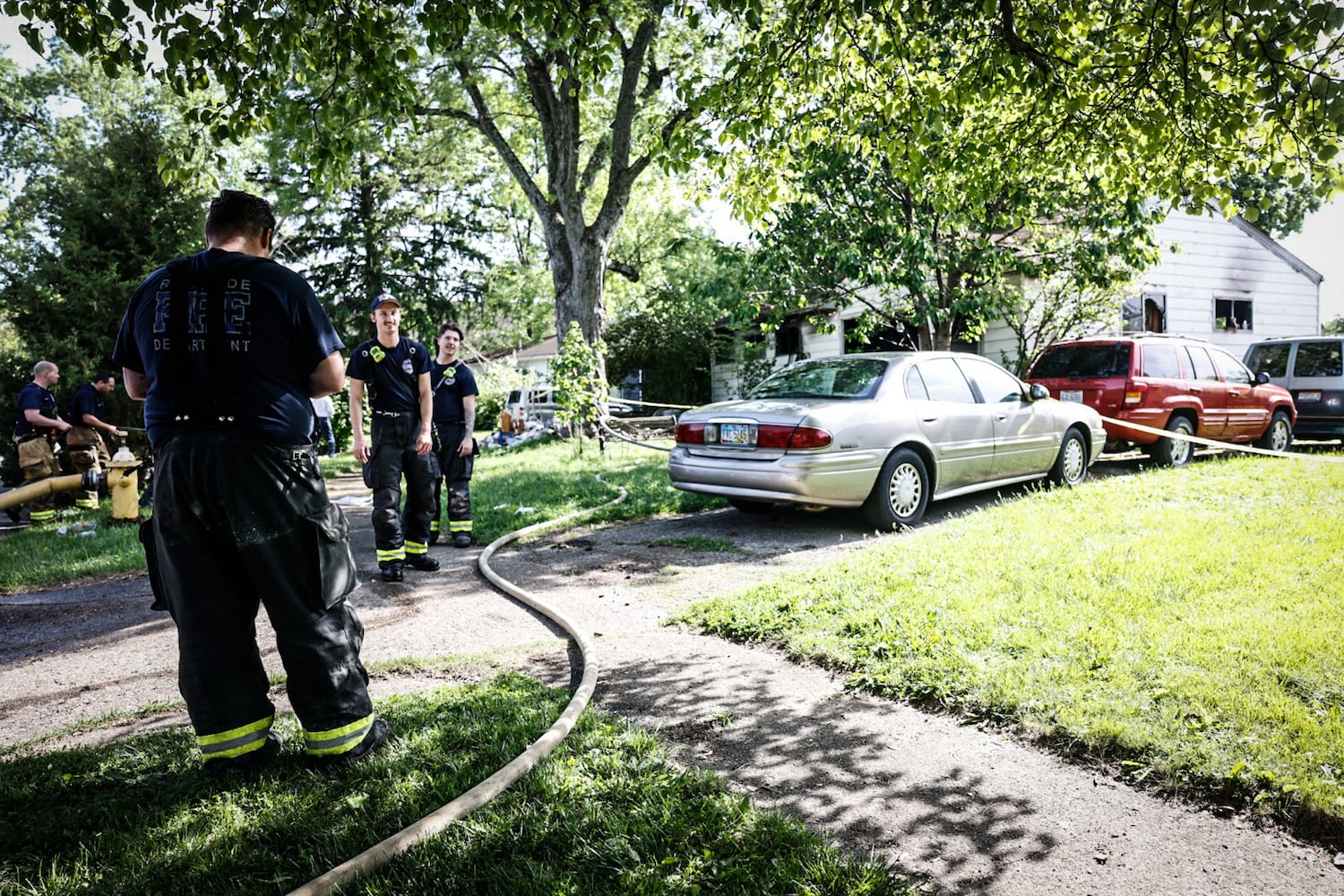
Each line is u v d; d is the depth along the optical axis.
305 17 4.37
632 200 24.20
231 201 2.87
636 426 19.66
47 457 10.88
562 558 6.63
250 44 4.47
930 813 2.59
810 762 2.94
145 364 2.72
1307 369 13.25
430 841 2.32
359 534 8.19
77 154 15.53
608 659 4.12
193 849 2.33
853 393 7.39
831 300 15.20
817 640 4.10
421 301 33.81
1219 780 2.65
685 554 6.57
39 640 4.95
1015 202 11.71
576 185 17.27
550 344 43.47
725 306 17.42
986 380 8.31
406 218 33.50
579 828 2.40
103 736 3.36
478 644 4.48
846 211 13.05
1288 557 4.94
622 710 3.45
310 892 2.09
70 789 2.73
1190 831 2.48
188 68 4.32
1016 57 5.02
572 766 2.78
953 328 17.00
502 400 29.56
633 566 6.22
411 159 28.55
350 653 2.87
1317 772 2.62
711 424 7.22
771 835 2.37
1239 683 3.23
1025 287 15.70
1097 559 5.12
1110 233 12.91
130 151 15.45
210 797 2.63
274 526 2.65
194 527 2.65
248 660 2.77
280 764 2.85
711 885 2.16
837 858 2.27
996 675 3.49
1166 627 3.87
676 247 22.39
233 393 2.62
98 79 22.44
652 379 25.80
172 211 15.53
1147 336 10.53
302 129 4.88
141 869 2.24
